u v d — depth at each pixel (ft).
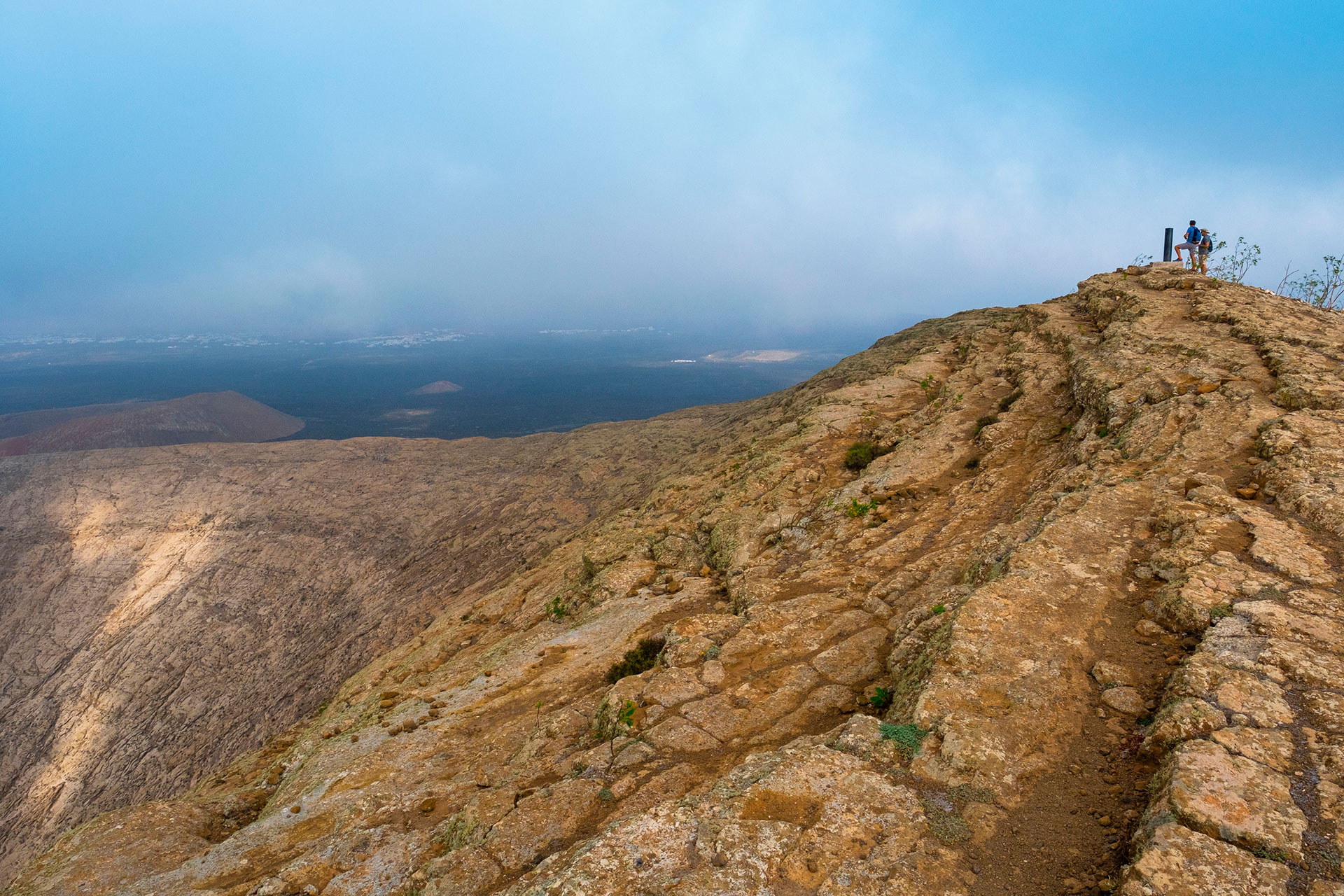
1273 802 17.01
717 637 43.24
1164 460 40.45
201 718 232.53
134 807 43.52
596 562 84.64
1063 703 24.08
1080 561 31.76
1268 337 54.03
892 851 18.99
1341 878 14.80
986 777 21.47
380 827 35.81
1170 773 18.62
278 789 48.14
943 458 67.97
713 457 159.63
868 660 36.42
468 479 366.43
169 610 293.02
